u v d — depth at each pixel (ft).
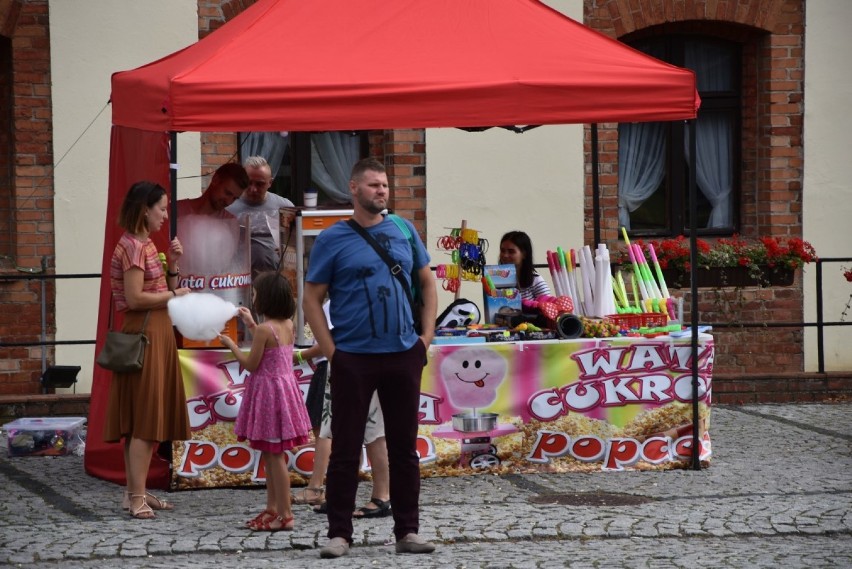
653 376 40.09
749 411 52.42
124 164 40.47
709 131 59.62
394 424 29.91
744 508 34.65
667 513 34.12
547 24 40.96
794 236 58.44
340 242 29.73
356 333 29.48
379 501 34.50
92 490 38.17
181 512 35.09
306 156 56.70
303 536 31.73
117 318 38.63
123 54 52.90
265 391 32.35
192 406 37.91
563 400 39.75
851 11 58.18
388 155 56.24
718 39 59.21
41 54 52.08
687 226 59.77
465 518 33.55
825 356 58.08
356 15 39.81
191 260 37.73
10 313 52.31
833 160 58.39
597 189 49.96
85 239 52.80
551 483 38.29
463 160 56.08
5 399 49.57
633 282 43.73
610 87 38.09
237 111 35.91
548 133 56.65
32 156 52.24
